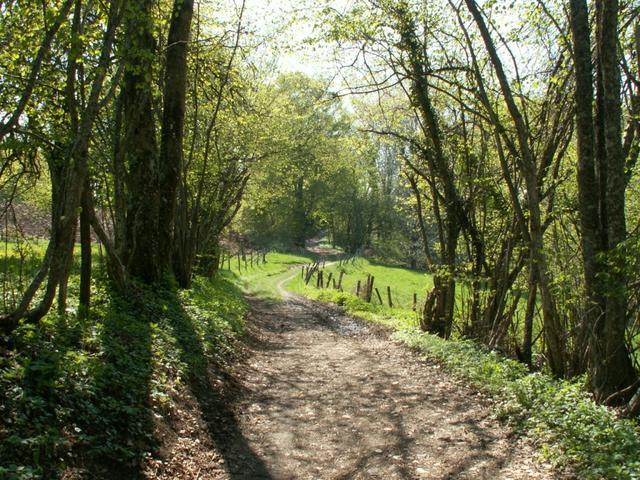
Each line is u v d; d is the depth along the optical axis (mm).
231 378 9766
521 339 14922
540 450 6664
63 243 6523
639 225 9688
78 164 6441
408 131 16938
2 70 7758
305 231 76062
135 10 7266
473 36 13289
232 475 5910
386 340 15945
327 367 12055
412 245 52625
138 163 12328
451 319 15094
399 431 7633
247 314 19734
